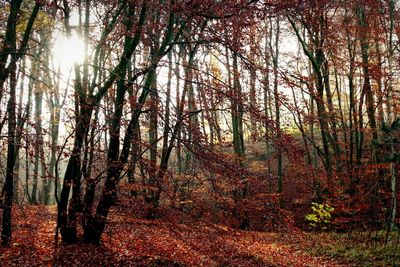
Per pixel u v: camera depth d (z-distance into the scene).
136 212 11.41
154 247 13.20
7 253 10.77
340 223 18.36
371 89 20.97
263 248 15.17
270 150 32.25
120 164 11.16
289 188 27.19
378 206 17.09
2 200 11.27
